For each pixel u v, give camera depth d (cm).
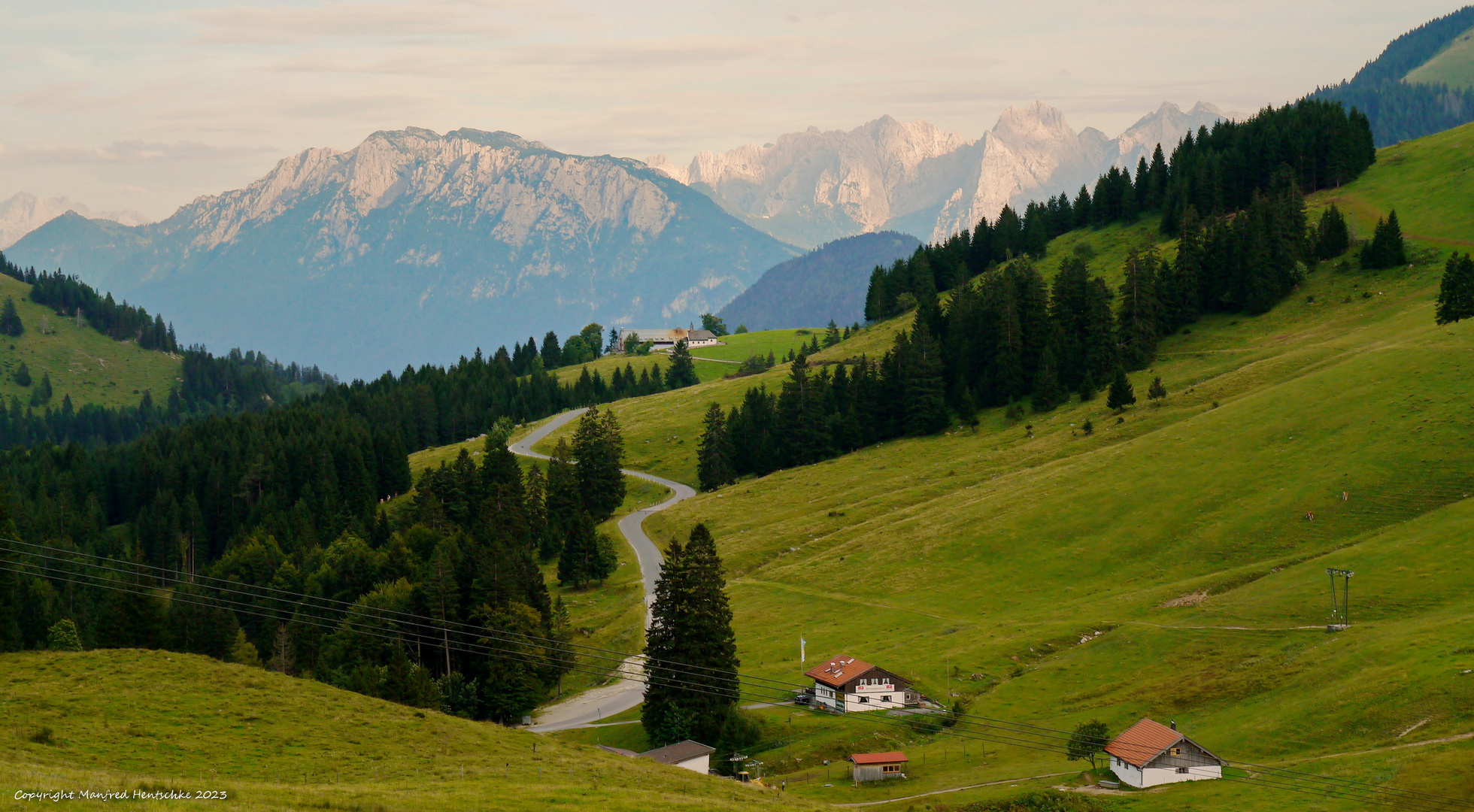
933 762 9600
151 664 9362
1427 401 14788
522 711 12150
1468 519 11875
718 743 10425
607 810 6756
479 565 13688
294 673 13688
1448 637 9312
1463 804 7088
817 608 14188
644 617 14788
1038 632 11981
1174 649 10888
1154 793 8175
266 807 6016
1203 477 14950
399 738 8456
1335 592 10881
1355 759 7969
